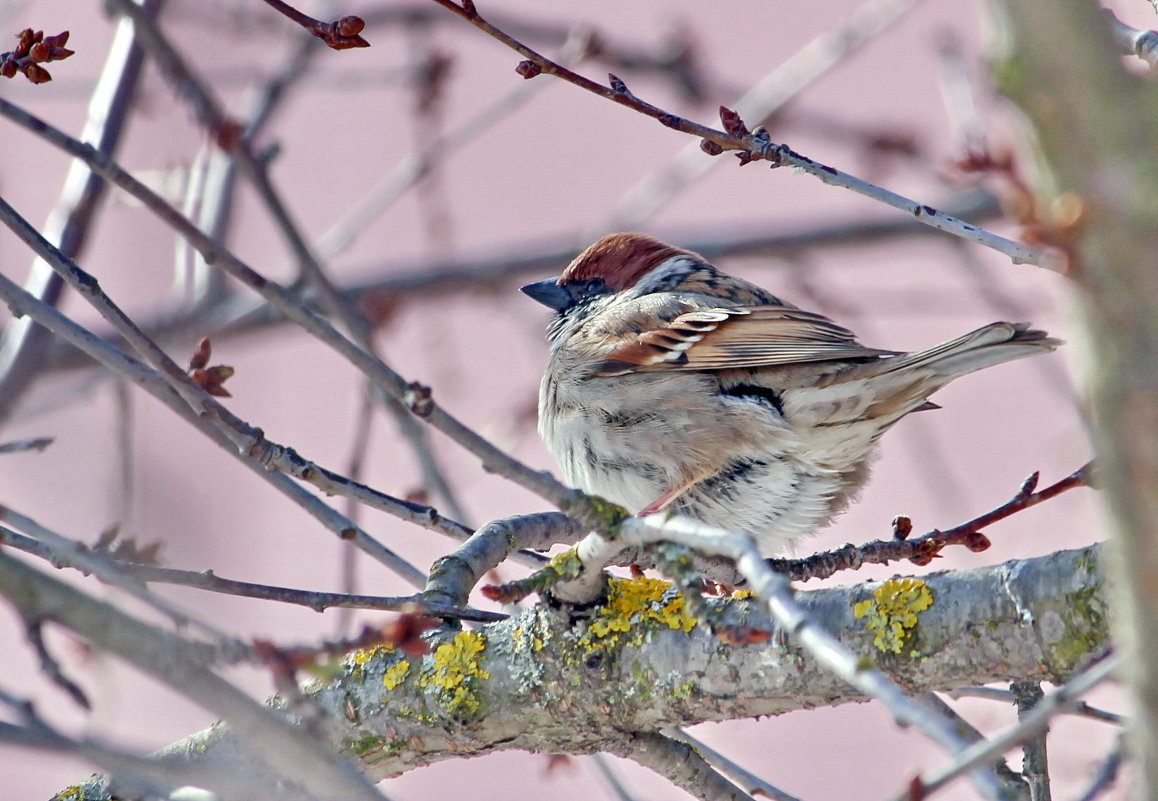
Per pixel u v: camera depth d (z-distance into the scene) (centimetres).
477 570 730
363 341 1010
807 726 1204
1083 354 337
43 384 1362
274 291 490
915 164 1416
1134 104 322
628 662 641
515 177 1745
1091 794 654
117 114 1035
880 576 1229
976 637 575
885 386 877
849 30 1419
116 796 659
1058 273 353
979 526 686
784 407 910
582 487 979
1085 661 554
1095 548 564
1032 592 566
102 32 1552
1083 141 327
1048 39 325
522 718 660
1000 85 339
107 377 1230
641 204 1479
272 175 1609
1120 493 336
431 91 1448
